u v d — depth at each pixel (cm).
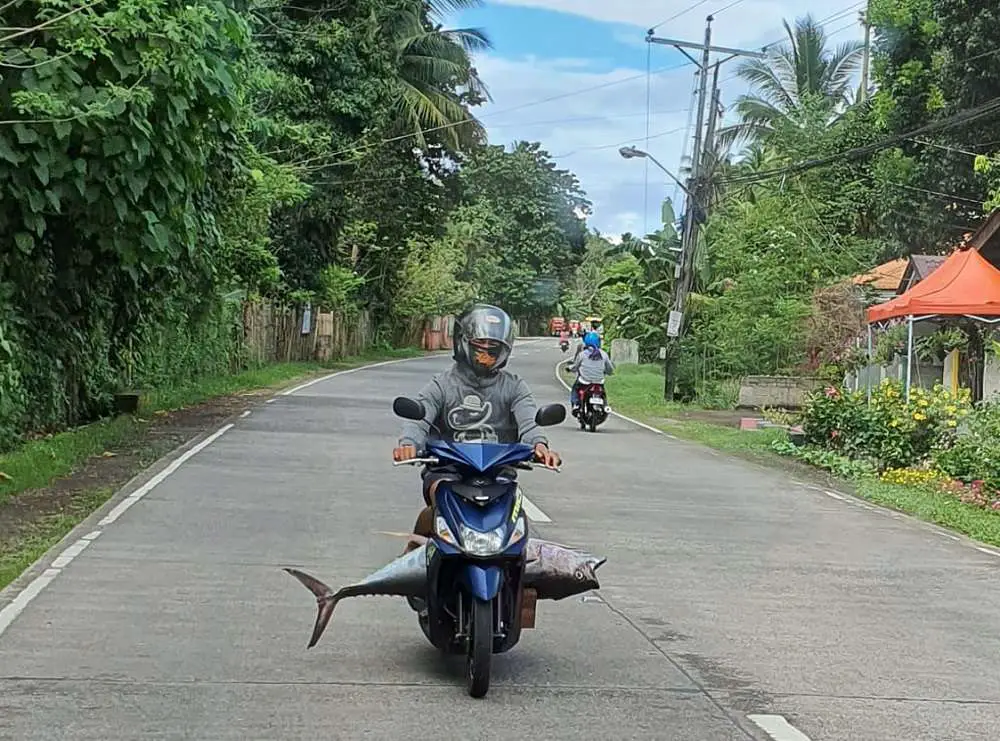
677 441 2066
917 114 2816
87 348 1823
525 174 9094
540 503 1223
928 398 1767
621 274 4769
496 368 631
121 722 511
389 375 3700
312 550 911
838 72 4300
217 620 696
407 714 540
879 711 576
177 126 1230
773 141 3825
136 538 933
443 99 4381
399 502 1163
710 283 3531
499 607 581
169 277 1884
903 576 937
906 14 2719
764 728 541
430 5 4188
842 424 1859
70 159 1176
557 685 599
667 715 555
